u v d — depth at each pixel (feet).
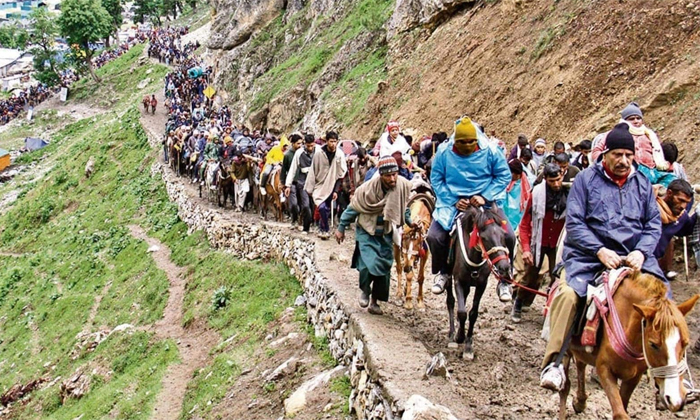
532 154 44.91
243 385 38.22
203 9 337.31
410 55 80.64
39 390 59.21
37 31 251.19
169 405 42.06
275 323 44.86
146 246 82.02
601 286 19.58
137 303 66.44
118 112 198.18
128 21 428.56
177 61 228.84
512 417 23.15
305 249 47.91
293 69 109.29
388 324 30.83
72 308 75.20
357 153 52.13
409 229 34.09
